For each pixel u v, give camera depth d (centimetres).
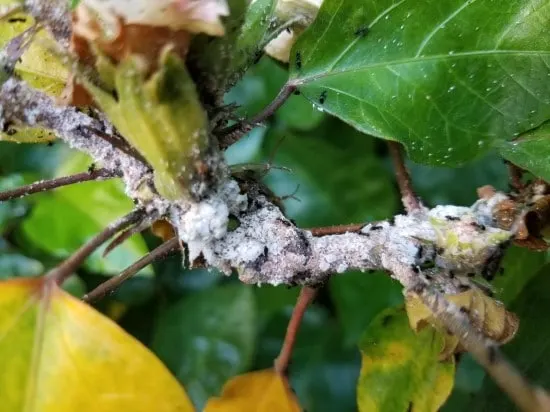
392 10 12
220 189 11
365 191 24
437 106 12
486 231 11
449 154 12
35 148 21
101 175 12
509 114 12
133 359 10
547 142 11
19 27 13
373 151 25
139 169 11
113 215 19
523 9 11
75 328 10
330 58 12
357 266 11
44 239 19
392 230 11
